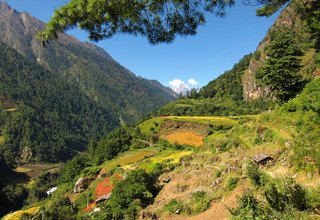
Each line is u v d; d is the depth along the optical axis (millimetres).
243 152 38250
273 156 28703
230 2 10180
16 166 195625
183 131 99438
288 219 11227
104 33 10133
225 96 174125
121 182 46125
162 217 32625
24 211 91250
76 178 86062
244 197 13703
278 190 13055
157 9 10172
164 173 52312
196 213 29922
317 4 17078
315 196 12500
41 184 154875
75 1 8688
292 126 32531
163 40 10945
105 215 42719
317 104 28516
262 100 144125
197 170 42531
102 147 101562
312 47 29484
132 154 88375
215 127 94625
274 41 44781
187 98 191875
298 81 43031
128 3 9320
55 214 61406
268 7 14156
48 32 9031
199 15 10547
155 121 107250
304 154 21625
